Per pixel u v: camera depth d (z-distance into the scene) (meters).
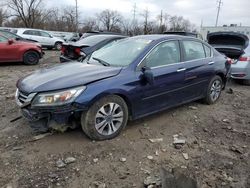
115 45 4.95
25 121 4.48
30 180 3.03
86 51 8.10
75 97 3.51
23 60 11.15
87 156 3.51
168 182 2.87
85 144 3.77
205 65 5.36
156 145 3.90
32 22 48.06
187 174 3.24
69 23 56.25
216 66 5.65
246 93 7.17
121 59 4.38
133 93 4.03
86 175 3.15
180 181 2.88
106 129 3.92
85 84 3.62
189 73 4.95
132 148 3.78
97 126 3.79
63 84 3.57
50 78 3.80
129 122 4.62
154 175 3.19
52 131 3.93
